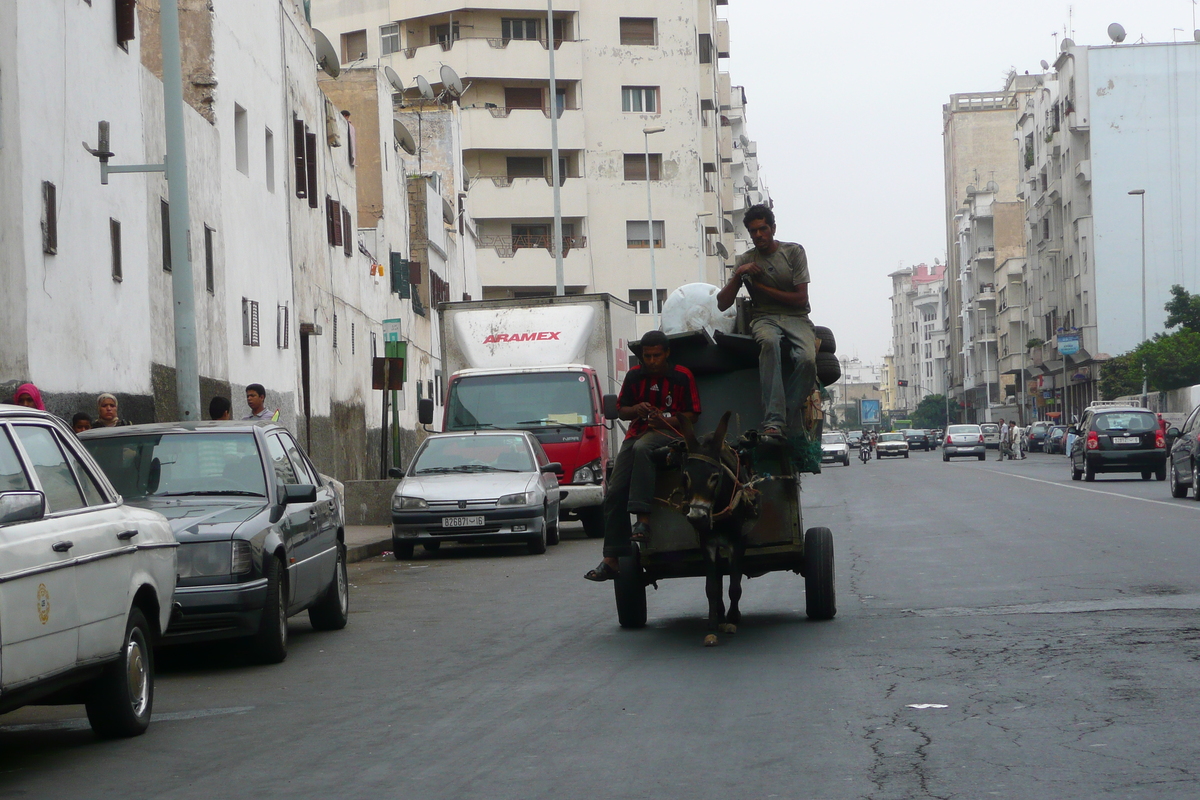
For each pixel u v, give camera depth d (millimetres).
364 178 42969
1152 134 79500
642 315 79438
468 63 75312
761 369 10828
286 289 30172
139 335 20234
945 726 7164
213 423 11758
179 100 16156
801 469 11258
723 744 6953
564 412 23688
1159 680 8203
